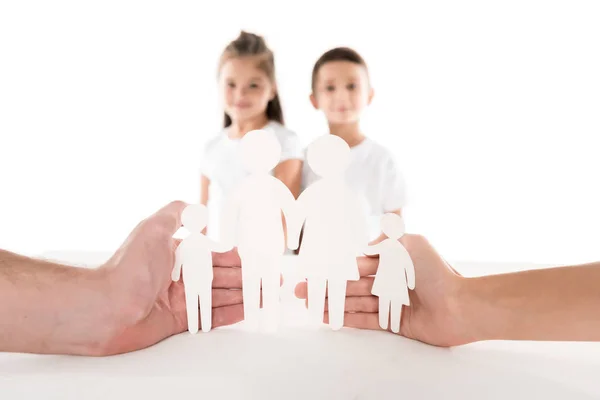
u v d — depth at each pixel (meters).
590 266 0.45
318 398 0.35
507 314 0.44
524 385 0.37
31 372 0.39
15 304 0.42
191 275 0.49
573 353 0.45
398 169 1.39
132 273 0.44
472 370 0.40
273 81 1.38
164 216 0.48
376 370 0.40
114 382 0.37
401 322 0.50
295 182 1.31
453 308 0.46
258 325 0.52
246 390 0.36
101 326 0.43
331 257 0.51
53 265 0.45
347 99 1.31
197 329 0.50
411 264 0.48
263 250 0.51
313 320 0.52
